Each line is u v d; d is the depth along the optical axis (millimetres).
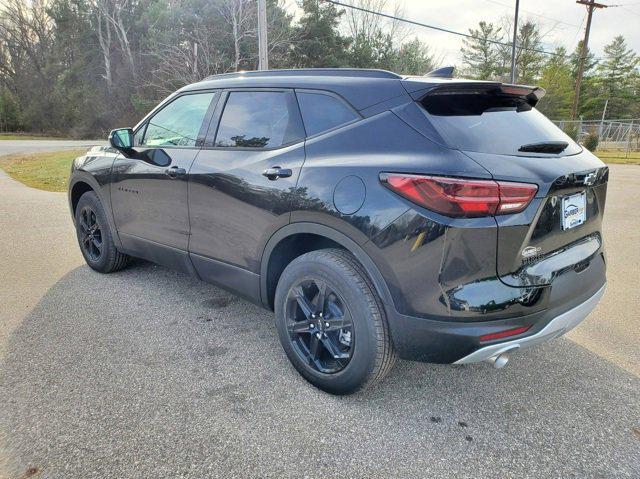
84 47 40719
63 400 2281
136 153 3438
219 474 1839
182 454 1938
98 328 3084
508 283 1913
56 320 3193
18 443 1977
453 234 1845
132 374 2533
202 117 3041
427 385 2518
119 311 3369
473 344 1929
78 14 40625
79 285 3881
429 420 2213
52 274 4156
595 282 2387
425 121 2051
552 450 2023
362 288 2137
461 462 1941
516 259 1906
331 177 2188
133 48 37438
